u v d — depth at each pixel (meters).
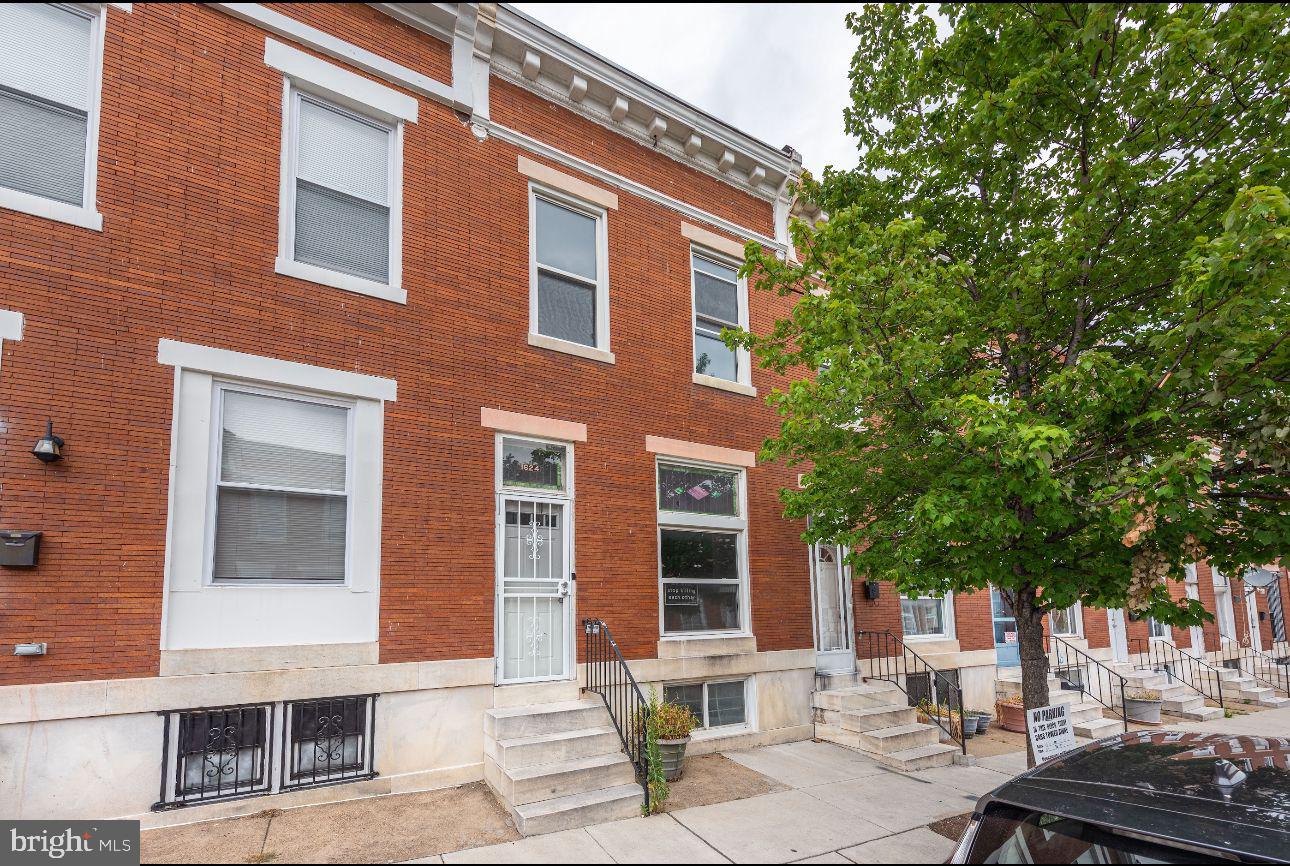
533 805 5.93
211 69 6.60
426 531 7.12
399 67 7.71
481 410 7.71
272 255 6.68
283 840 5.36
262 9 6.90
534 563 7.91
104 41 6.10
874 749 8.63
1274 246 4.31
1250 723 12.91
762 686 9.44
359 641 6.59
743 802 6.79
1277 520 5.03
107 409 5.70
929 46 6.64
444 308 7.64
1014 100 5.73
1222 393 4.94
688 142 10.11
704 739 8.70
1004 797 3.64
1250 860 2.85
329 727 6.32
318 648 6.33
